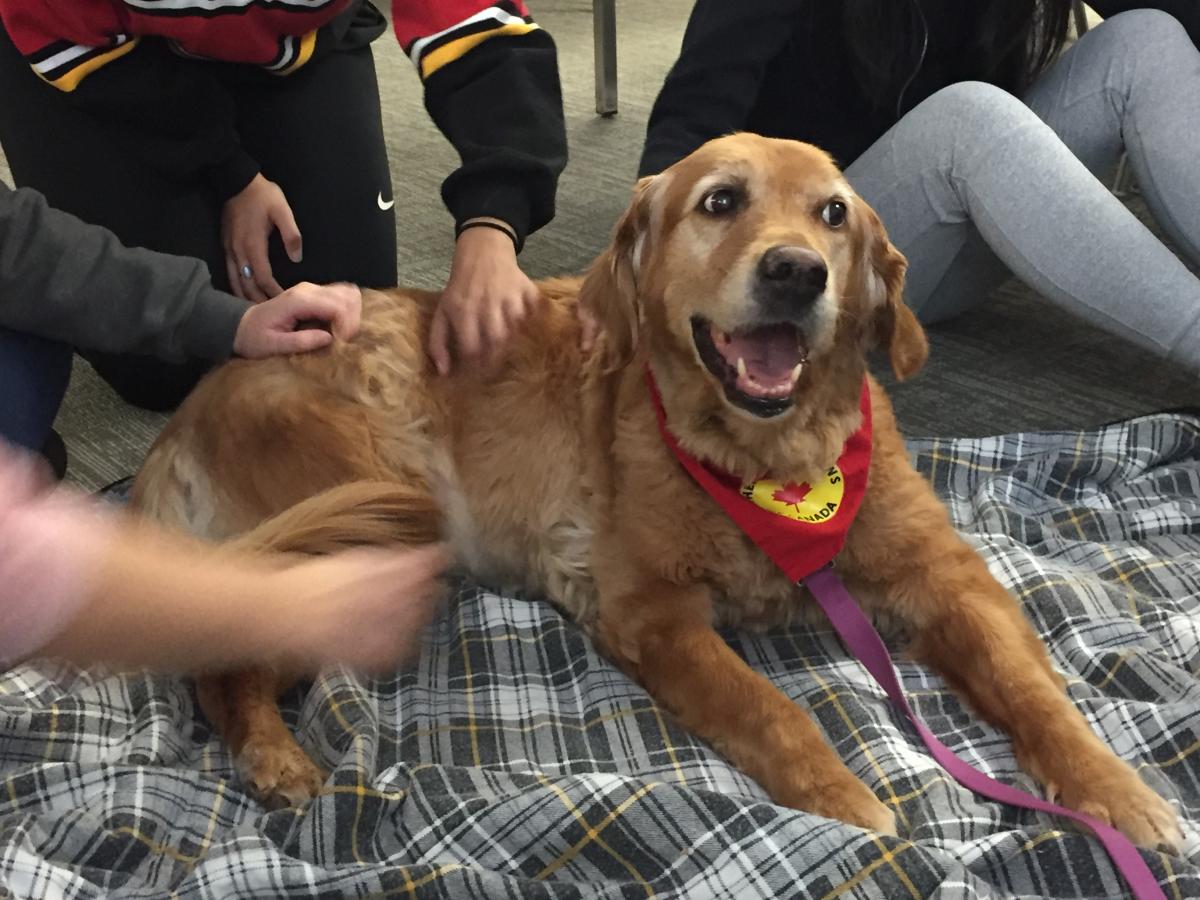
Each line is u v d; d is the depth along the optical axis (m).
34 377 1.73
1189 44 2.43
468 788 1.38
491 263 1.87
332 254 2.49
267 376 1.81
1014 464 2.18
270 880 1.20
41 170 2.23
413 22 2.10
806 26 2.49
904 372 1.78
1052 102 2.62
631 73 5.29
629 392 1.80
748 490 1.63
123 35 2.03
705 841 1.24
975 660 1.55
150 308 1.72
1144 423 2.18
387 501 1.69
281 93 2.31
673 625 1.65
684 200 1.66
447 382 1.94
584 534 1.85
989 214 2.32
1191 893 1.19
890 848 1.21
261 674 1.58
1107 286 2.21
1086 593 1.74
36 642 1.12
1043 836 1.26
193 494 1.83
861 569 1.69
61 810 1.35
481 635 1.72
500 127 2.02
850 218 1.69
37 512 1.15
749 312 1.52
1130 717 1.48
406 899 1.20
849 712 1.54
